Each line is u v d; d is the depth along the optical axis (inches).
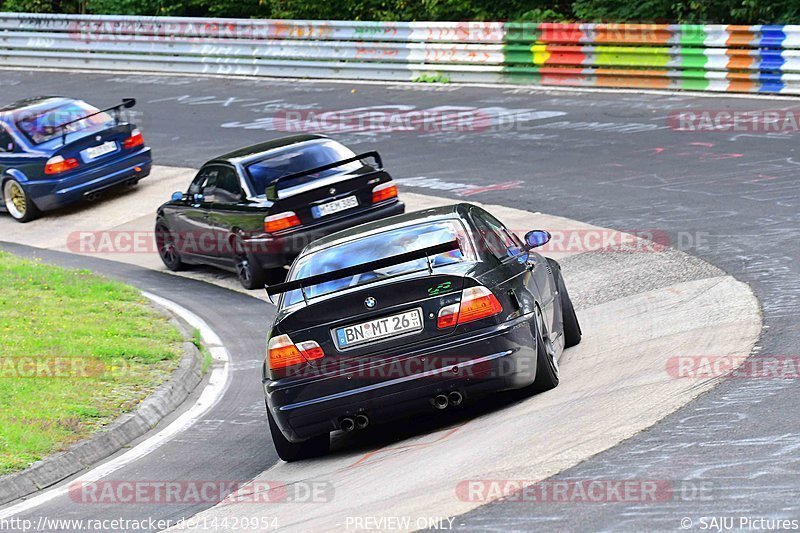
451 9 2997.0
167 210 1515.7
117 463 804.0
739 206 1304.1
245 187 1357.0
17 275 1425.9
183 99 2618.1
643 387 705.0
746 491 498.6
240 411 920.3
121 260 1628.9
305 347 694.5
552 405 710.5
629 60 2167.8
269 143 1453.0
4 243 1807.3
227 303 1328.7
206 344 1165.7
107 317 1222.3
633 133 1795.0
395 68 2536.9
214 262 1448.1
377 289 689.0
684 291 1014.4
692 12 2598.4
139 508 676.7
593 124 1902.1
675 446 577.0
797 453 539.2
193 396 993.5
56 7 3752.5
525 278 764.0
